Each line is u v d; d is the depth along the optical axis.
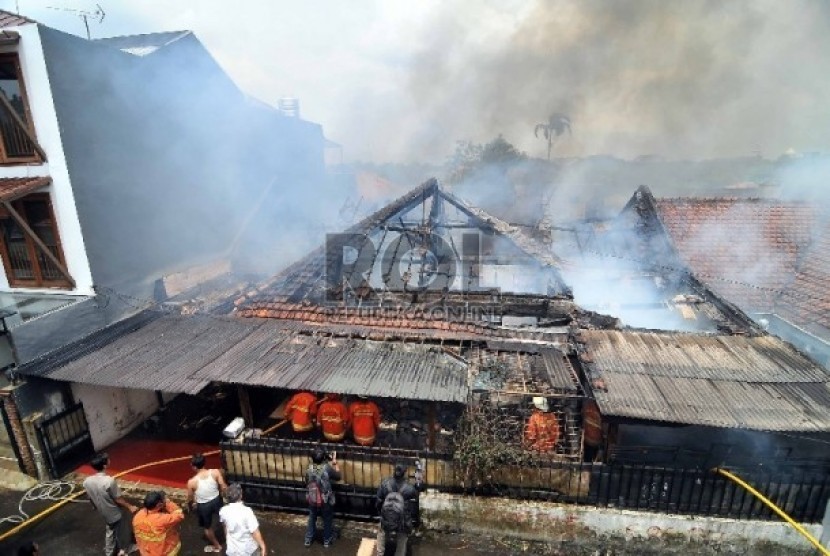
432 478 8.03
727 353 8.75
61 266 11.52
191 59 15.31
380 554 7.41
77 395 9.73
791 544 7.34
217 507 7.41
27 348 9.30
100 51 11.77
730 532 7.44
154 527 6.35
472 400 8.06
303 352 9.02
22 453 9.12
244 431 8.73
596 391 7.52
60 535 7.98
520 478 7.77
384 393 7.69
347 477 8.18
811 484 7.17
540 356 8.95
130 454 10.23
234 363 8.70
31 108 10.74
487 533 7.98
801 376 7.99
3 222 11.71
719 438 7.74
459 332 9.79
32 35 10.19
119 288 12.54
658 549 7.66
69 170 11.00
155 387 8.11
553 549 7.84
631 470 7.48
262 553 6.50
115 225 12.41
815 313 12.91
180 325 10.41
